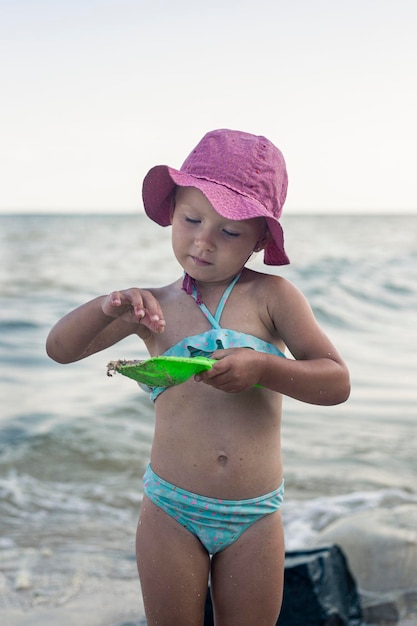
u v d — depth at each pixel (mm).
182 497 2584
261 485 2609
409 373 9867
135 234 47406
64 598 4016
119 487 5898
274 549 2611
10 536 4938
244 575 2580
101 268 23453
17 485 5875
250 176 2674
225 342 2584
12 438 6871
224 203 2510
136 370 2314
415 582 4238
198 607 2602
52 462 6363
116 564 4516
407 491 5688
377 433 7152
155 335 2723
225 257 2574
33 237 43000
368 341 12180
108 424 7367
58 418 7492
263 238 2711
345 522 4688
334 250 30484
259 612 2594
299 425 7383
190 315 2664
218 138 2740
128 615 3834
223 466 2576
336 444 6797
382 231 53531
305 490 5703
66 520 5254
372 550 4379
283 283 2691
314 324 2656
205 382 2365
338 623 3760
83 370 9539
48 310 14469
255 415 2611
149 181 2752
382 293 16969
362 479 5930
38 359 10164
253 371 2396
